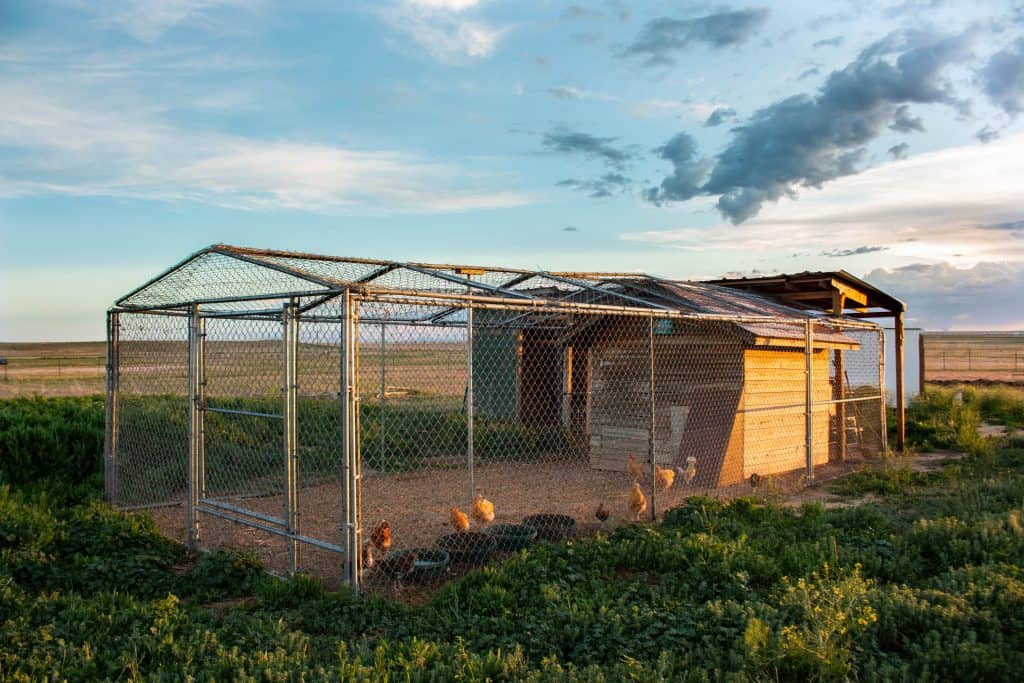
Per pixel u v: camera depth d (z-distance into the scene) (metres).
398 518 9.13
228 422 13.41
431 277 9.01
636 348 12.50
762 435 11.97
